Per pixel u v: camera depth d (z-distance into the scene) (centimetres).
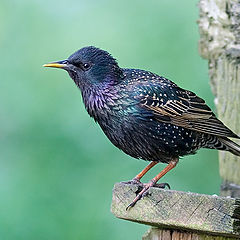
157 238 1045
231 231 967
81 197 1421
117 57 1491
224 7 1249
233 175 1233
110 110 1143
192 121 1155
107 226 1416
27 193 1410
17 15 1547
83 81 1155
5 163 1445
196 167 1469
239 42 1233
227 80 1240
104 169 1441
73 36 1523
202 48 1297
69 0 1540
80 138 1450
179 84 1469
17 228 1380
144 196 1031
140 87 1145
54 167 1434
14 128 1470
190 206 995
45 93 1489
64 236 1389
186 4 1502
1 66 1512
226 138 1173
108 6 1532
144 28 1505
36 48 1523
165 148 1156
